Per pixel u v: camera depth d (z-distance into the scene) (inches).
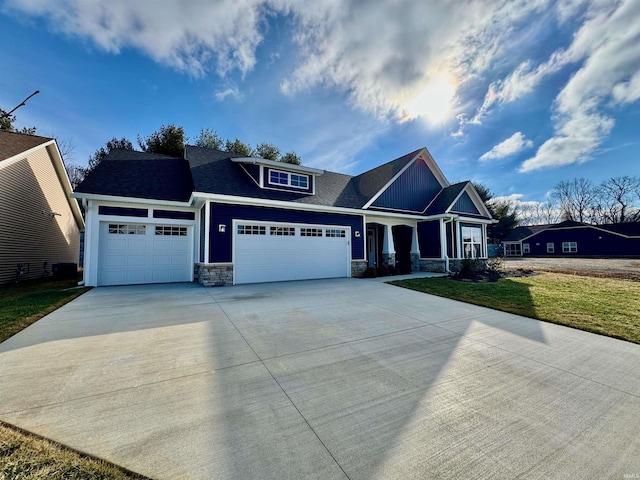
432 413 94.7
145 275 387.2
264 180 435.8
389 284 379.2
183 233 411.8
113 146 831.1
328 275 450.6
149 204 388.5
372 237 603.2
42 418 87.5
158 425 85.4
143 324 190.9
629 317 215.9
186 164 501.0
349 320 207.9
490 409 97.8
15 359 132.6
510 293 311.7
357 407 97.6
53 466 68.1
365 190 569.6
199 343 156.8
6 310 219.6
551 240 1332.4
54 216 558.6
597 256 1198.3
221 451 75.0
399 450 76.5
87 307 237.8
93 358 135.0
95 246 358.6
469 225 594.9
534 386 115.0
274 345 155.9
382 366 132.0
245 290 328.2
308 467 70.0
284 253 413.1
